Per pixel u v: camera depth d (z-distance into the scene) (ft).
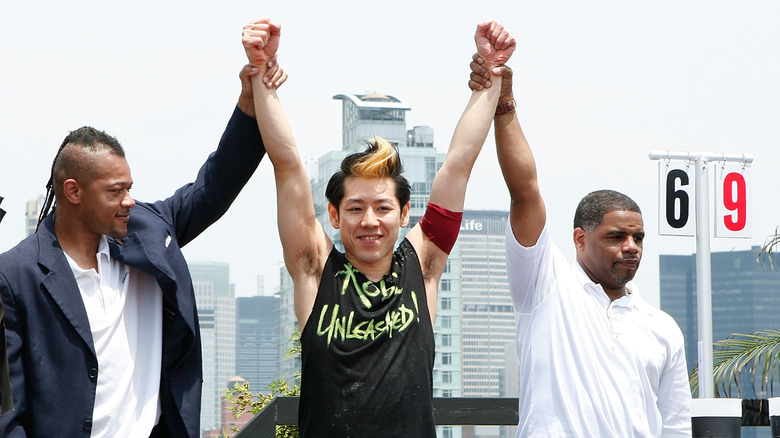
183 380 14.14
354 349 13.78
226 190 14.98
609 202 16.28
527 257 15.87
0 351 13.19
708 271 28.07
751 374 30.19
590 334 15.70
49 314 13.44
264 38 14.25
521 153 15.60
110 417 13.60
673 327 16.29
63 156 13.71
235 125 14.84
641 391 15.70
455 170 14.83
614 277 16.17
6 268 13.44
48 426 13.26
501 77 15.37
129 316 14.14
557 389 15.47
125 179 13.75
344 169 14.32
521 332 16.15
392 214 14.21
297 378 29.84
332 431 13.57
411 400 13.70
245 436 19.08
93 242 13.98
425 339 14.03
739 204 28.76
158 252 14.05
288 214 14.30
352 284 14.20
